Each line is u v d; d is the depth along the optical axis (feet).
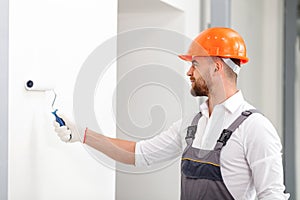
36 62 5.02
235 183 5.62
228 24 9.45
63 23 5.41
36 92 5.04
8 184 4.74
